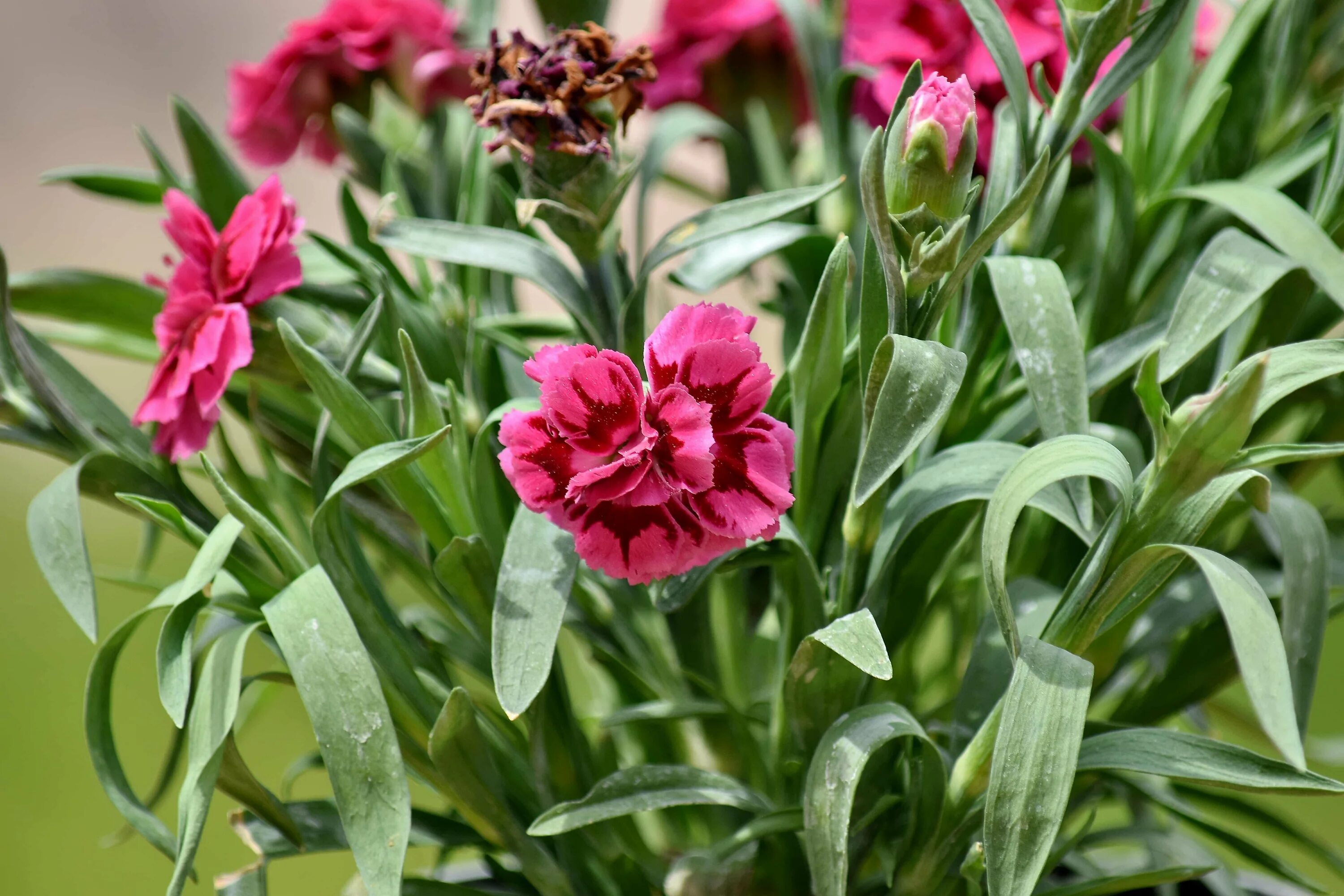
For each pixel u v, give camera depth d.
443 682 0.52
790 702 0.50
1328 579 0.50
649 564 0.48
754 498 0.48
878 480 0.46
